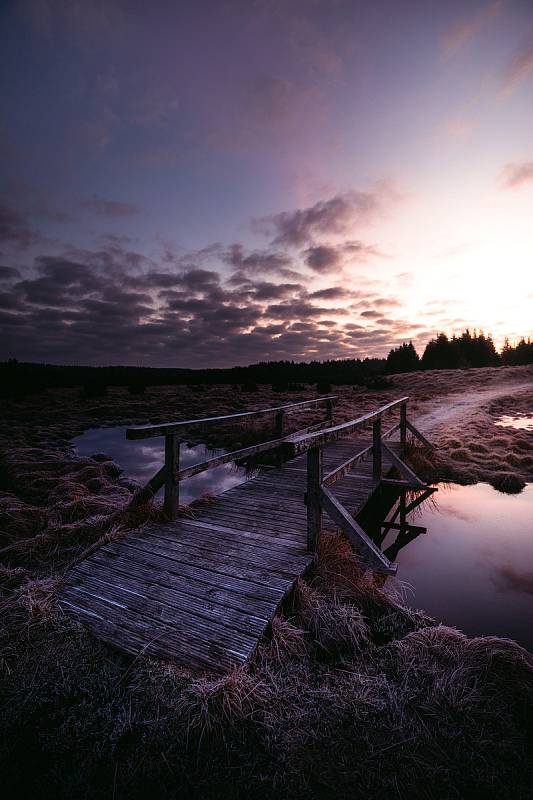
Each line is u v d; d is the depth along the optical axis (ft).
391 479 22.40
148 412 73.67
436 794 5.42
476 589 12.21
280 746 6.07
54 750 6.12
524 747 6.03
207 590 9.78
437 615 10.75
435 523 18.30
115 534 13.12
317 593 10.21
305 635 8.96
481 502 21.29
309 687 7.28
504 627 10.17
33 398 92.89
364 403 77.30
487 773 5.64
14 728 6.46
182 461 37.14
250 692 6.88
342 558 11.85
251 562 11.19
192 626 8.46
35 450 35.09
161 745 6.10
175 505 14.76
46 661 7.73
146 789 5.55
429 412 59.21
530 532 17.02
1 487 24.32
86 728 6.39
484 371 120.98
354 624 9.07
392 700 6.92
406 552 15.19
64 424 61.31
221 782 5.60
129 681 7.32
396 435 38.52
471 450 32.60
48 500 20.63
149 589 9.89
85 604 9.33
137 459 38.34
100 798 5.44
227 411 70.85
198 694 6.68
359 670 7.85
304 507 16.46
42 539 14.06
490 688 7.12
